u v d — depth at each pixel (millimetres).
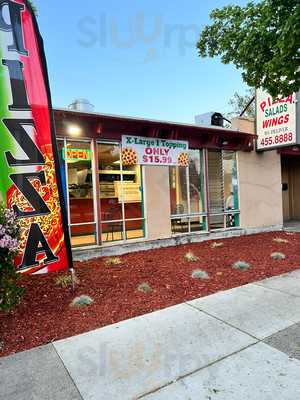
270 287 5176
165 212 8633
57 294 4840
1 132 4504
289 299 4633
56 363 3074
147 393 2617
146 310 4285
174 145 8633
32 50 4762
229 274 5879
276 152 11500
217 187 9859
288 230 11336
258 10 6191
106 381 2781
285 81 6488
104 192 7777
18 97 4617
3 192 4504
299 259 6977
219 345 3334
